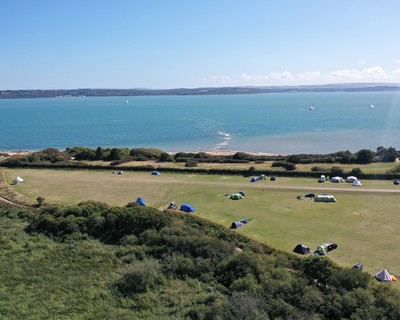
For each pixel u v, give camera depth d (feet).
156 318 87.81
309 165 288.51
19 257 124.67
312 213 187.62
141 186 244.42
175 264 115.34
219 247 123.75
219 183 249.14
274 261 117.91
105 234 145.07
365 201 203.82
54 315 90.74
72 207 163.73
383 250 143.95
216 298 95.50
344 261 135.13
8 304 95.76
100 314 90.79
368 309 85.66
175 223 146.92
